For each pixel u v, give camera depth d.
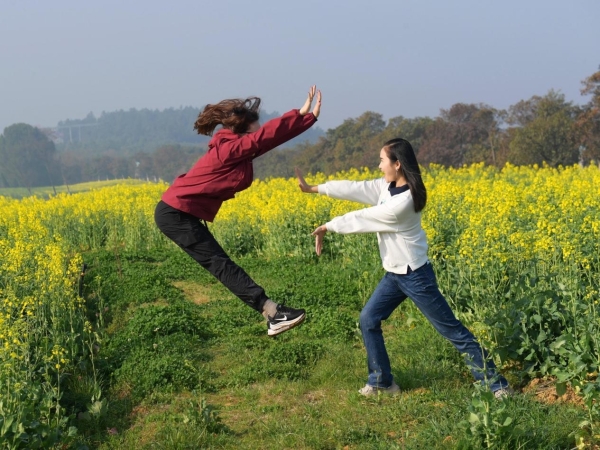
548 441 4.81
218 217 14.82
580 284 6.77
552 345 5.98
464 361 6.10
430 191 13.32
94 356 7.40
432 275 5.73
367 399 5.93
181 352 7.49
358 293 9.49
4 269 8.90
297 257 12.47
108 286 10.81
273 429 5.47
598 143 52.88
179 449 5.20
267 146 5.02
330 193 5.99
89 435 5.70
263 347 7.72
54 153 163.38
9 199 21.72
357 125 74.38
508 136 63.00
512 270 7.48
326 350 7.29
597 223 8.27
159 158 159.75
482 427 4.75
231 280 5.23
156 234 15.52
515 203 10.38
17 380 5.70
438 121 68.81
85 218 16.75
